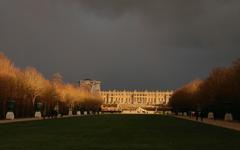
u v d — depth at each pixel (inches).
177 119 6082.7
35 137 2127.2
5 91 5049.2
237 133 2719.0
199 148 1674.5
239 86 5093.5
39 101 6530.5
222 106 6092.5
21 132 2513.5
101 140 2014.0
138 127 3412.9
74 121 4682.6
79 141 1931.6
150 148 1642.5
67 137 2181.3
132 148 1631.4
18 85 5531.5
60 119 5359.3
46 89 6875.0
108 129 3056.1
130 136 2338.8
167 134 2546.8
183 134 2568.9
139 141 1987.0
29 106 6028.5
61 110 7765.8
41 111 6446.9
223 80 6018.7
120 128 3216.0
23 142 1809.8
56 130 2815.0
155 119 5935.0
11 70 5738.2
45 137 2146.9
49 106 6879.9
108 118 6220.5
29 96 6053.2
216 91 6156.5
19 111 5570.9
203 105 6855.3
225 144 1875.0
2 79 5059.1
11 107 4955.7
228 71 5954.7
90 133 2559.1
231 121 5324.8
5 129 2810.0
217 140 2105.1
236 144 1877.5
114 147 1658.5
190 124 4170.8
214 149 1640.0
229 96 5492.1
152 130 2984.7
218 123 4549.7
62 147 1614.2
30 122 4131.4
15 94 5383.9
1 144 1696.6
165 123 4387.3
